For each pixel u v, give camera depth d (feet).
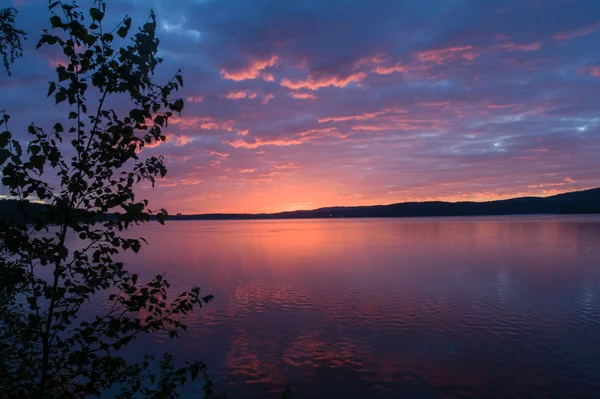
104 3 12.67
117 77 13.14
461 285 110.83
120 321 14.78
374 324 74.13
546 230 402.31
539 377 51.83
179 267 157.58
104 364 13.98
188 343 63.67
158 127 14.49
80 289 13.71
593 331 68.90
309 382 50.80
